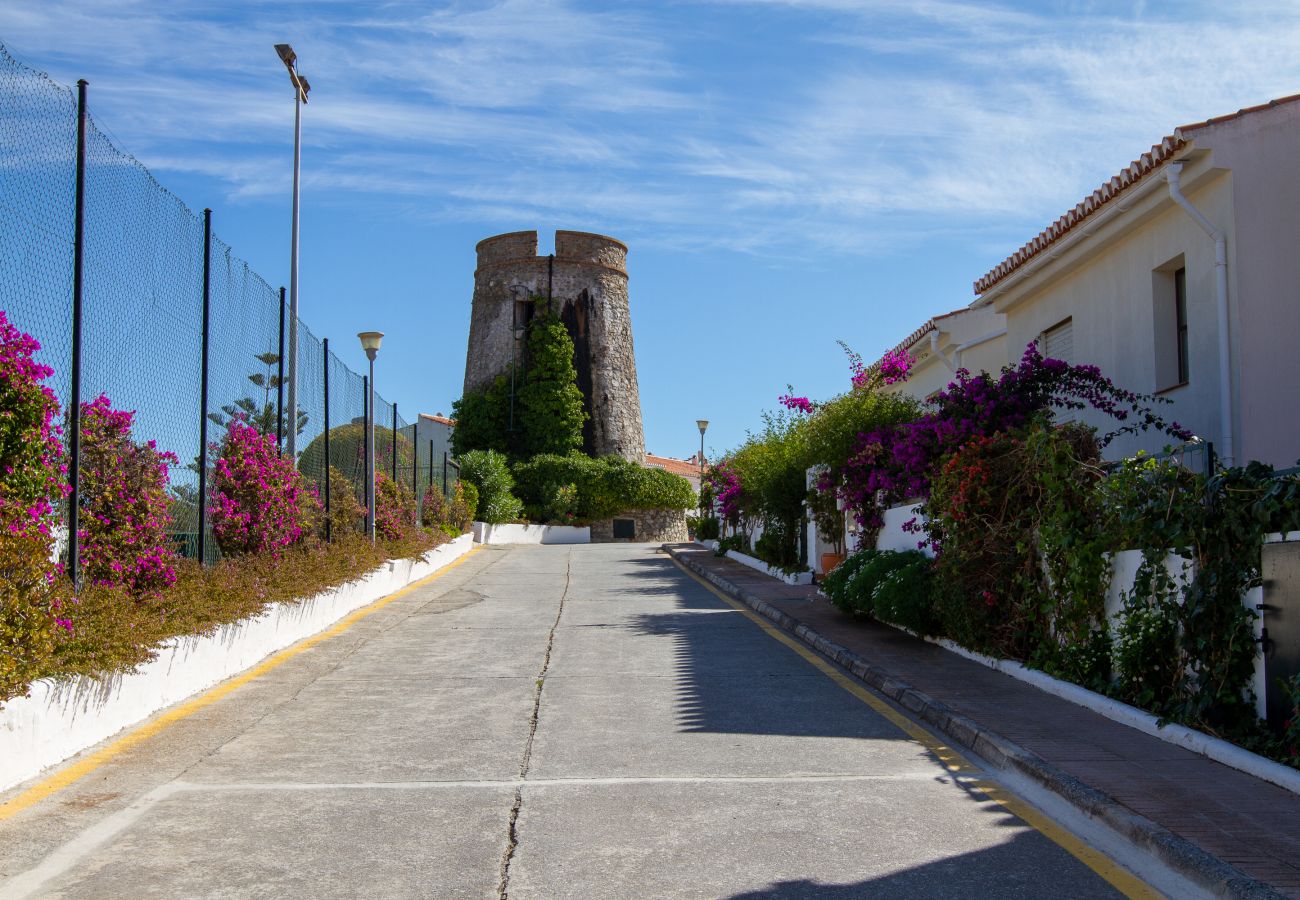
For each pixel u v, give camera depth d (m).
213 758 7.75
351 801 6.66
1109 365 15.51
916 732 8.61
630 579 23.73
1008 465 11.15
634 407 57.47
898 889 5.16
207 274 12.15
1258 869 5.04
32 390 7.85
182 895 5.10
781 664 11.95
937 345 22.11
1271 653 7.17
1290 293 12.55
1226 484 7.67
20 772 7.01
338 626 15.36
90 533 9.81
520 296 54.28
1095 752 7.37
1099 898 5.06
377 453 23.56
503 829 6.10
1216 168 12.62
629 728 8.73
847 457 19.11
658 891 5.14
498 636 14.29
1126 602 8.83
